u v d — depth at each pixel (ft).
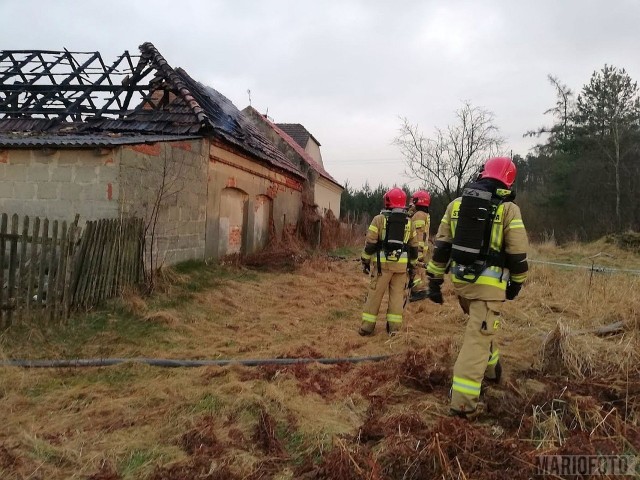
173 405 11.78
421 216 25.54
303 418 10.94
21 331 16.93
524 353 15.07
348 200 132.87
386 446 9.24
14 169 24.44
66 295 18.58
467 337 11.09
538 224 96.17
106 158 23.47
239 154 37.99
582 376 12.40
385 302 26.20
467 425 9.62
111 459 9.52
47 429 10.83
